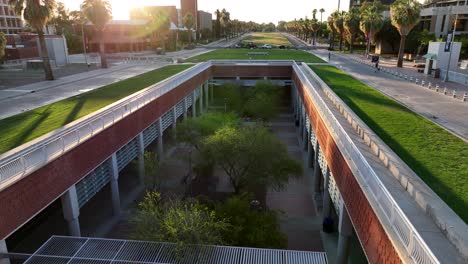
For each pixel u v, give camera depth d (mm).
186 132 24719
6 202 11094
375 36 84062
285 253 11148
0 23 118375
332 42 101750
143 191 22547
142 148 23031
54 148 13656
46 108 22984
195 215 12469
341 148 13445
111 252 11180
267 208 19797
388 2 134750
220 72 49750
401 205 8930
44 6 36812
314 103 23062
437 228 7930
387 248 7863
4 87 32531
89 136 15930
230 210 14883
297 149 31578
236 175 21516
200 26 185625
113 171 18859
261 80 44750
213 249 11359
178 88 31547
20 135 16906
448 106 23500
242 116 37938
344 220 13430
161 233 12227
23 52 65875
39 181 12602
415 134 16375
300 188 23500
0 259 11055
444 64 41500
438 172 11867
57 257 10938
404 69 49812
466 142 15250
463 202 9742
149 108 24016
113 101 25297
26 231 16656
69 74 42812
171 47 96312
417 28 89812
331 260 16156
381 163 11789
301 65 48594
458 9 85625
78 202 15945
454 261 6773
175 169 25859
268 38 193750
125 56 73250
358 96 26219
